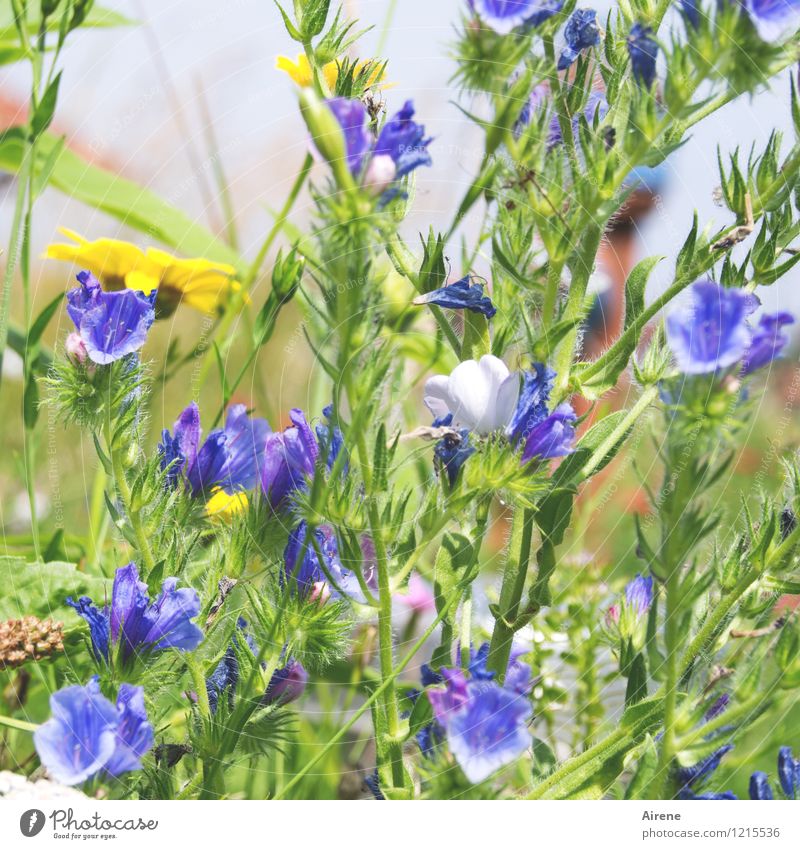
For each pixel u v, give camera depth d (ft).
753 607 2.05
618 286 2.15
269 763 2.22
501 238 2.03
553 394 2.04
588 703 2.19
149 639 2.01
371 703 2.05
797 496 2.04
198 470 2.06
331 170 1.95
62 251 2.23
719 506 2.03
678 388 2.02
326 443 2.01
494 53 2.00
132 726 1.99
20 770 2.12
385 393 2.01
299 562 2.00
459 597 2.05
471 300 2.03
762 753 2.16
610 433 2.05
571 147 2.03
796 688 2.06
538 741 2.17
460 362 2.03
